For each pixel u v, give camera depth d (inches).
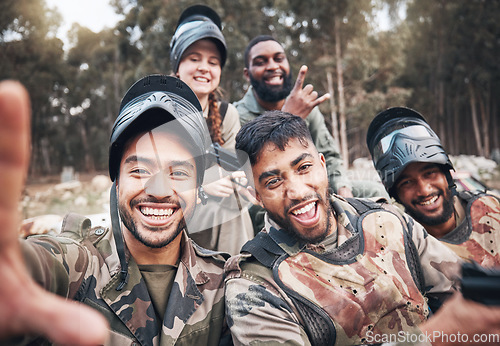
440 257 47.4
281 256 44.8
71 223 46.8
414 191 58.2
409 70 953.5
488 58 898.1
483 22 887.1
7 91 14.6
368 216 48.6
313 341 41.6
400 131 59.1
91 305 42.1
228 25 820.6
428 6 925.8
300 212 44.6
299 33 837.8
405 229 48.4
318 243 45.6
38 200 329.4
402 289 43.9
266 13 912.3
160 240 42.3
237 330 41.9
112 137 42.7
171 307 44.6
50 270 34.4
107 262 44.6
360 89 768.3
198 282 47.4
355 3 737.6
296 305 42.1
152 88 48.1
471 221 56.8
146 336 43.3
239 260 46.3
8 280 16.4
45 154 1348.4
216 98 88.7
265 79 103.0
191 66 86.0
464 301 31.8
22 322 16.4
